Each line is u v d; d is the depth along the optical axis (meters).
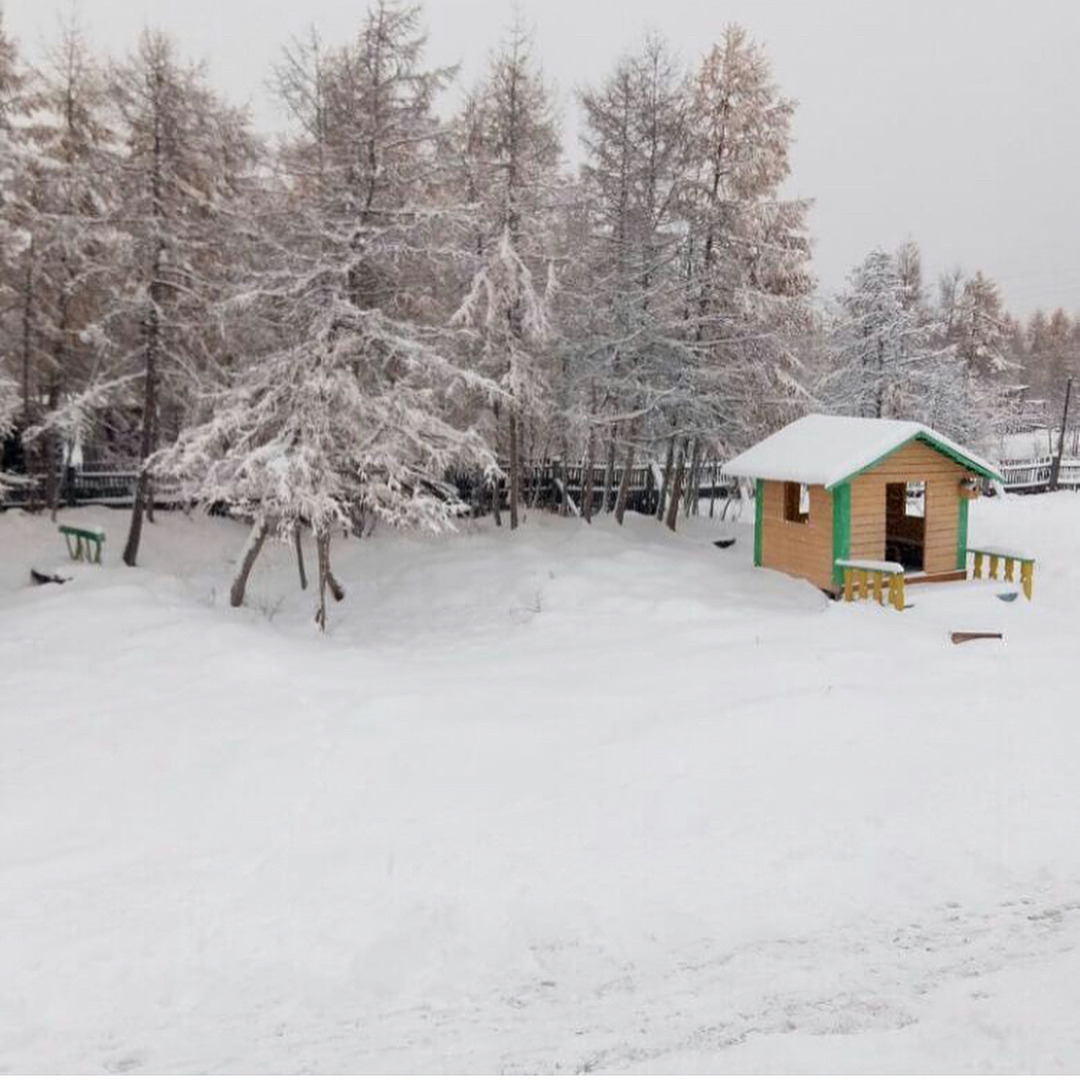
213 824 8.16
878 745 9.55
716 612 15.98
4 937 6.28
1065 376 79.62
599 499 31.64
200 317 21.66
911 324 35.91
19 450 27.44
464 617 17.95
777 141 23.42
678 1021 5.17
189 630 14.79
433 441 18.59
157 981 5.77
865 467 17.70
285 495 15.46
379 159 17.64
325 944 6.15
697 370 22.83
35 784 9.17
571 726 10.42
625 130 22.73
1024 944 5.91
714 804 8.22
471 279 22.06
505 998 5.53
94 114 25.84
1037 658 12.92
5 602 17.75
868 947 5.93
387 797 8.60
